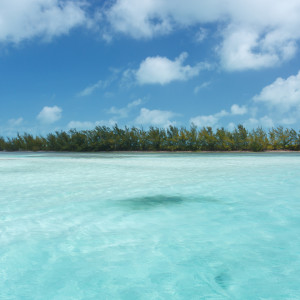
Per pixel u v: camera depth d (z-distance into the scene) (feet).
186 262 8.85
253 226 12.46
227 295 6.97
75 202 17.57
